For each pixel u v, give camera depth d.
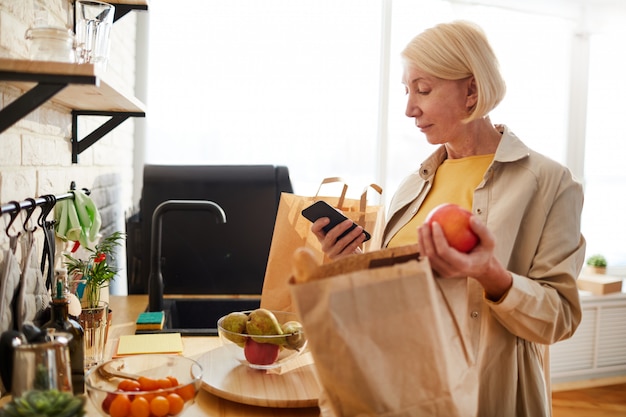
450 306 0.91
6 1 1.15
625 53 4.18
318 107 3.41
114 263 2.55
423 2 3.51
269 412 1.10
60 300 1.08
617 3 3.49
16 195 1.22
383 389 0.81
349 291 0.78
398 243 1.39
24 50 1.27
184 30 3.23
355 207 1.62
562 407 3.50
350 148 3.47
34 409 0.74
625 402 3.62
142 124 3.22
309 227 1.58
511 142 1.20
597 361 3.87
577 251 1.14
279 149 3.39
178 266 2.36
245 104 3.32
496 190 1.19
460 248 0.89
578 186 1.17
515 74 3.87
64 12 1.61
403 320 0.81
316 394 1.12
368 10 3.43
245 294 2.39
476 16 3.67
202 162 3.32
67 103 1.54
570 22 3.92
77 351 1.08
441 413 0.84
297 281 0.82
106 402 0.91
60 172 1.60
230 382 1.18
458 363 0.91
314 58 3.38
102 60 1.40
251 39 3.30
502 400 1.16
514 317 1.07
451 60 1.15
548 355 1.32
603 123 4.20
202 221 2.36
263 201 2.39
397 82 3.51
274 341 1.21
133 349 1.41
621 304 3.90
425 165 1.38
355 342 0.79
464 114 1.22
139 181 3.24
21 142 1.26
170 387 0.98
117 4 1.71
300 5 3.35
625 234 4.34
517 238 1.17
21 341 0.88
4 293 1.03
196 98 3.27
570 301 1.12
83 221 1.54
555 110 4.01
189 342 1.52
